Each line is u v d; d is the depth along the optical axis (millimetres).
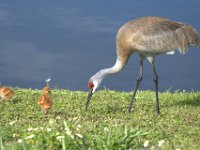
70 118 13250
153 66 14922
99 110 14836
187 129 12406
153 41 14461
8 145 10023
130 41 14664
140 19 15047
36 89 17953
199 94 17703
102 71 15375
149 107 15641
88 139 10227
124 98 16844
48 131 10133
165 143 10695
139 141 10578
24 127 11867
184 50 14961
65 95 17125
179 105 16062
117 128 10844
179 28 15008
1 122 12781
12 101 15594
